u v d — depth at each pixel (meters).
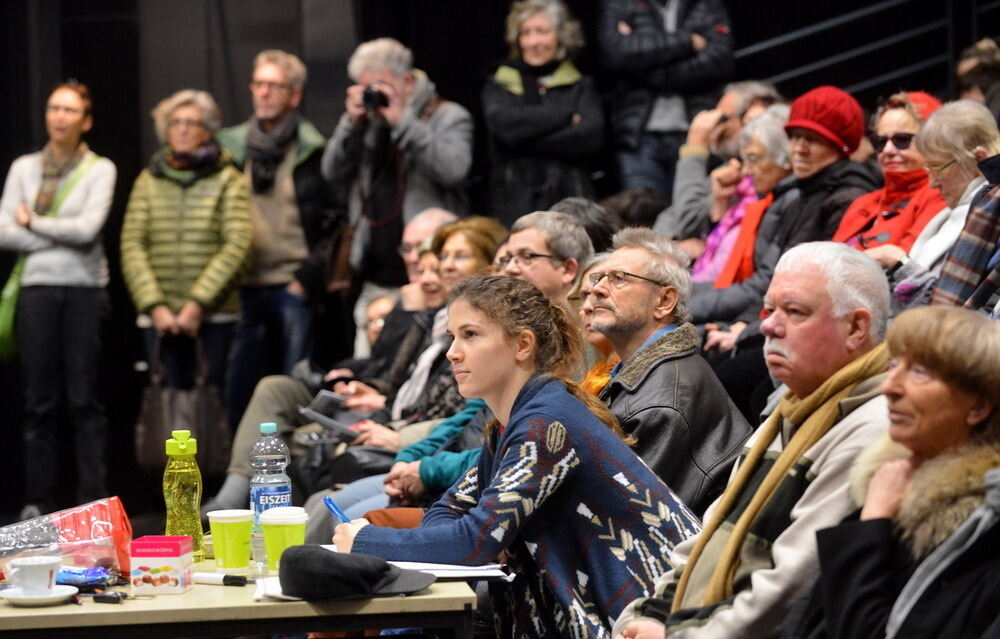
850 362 2.90
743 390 4.98
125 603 2.96
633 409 3.93
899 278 4.38
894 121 5.02
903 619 2.36
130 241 7.80
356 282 7.58
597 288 4.16
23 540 3.25
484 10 8.48
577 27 7.48
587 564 3.31
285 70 7.82
